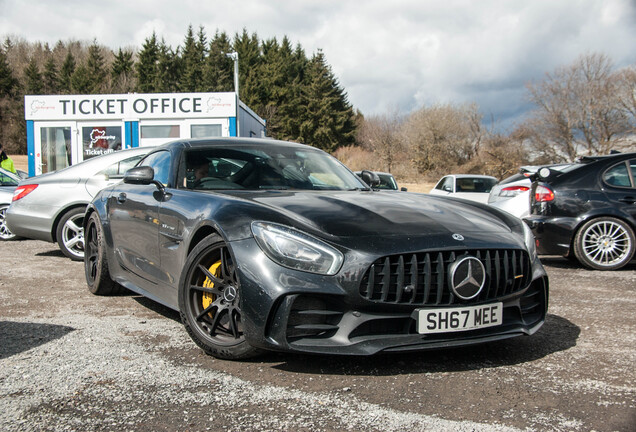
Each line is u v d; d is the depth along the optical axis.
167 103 12.41
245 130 14.02
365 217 2.79
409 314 2.55
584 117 34.12
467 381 2.56
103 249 4.30
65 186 6.33
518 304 2.83
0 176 9.24
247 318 2.53
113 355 2.89
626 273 5.86
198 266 2.91
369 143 49.59
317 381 2.54
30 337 3.22
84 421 2.11
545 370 2.73
